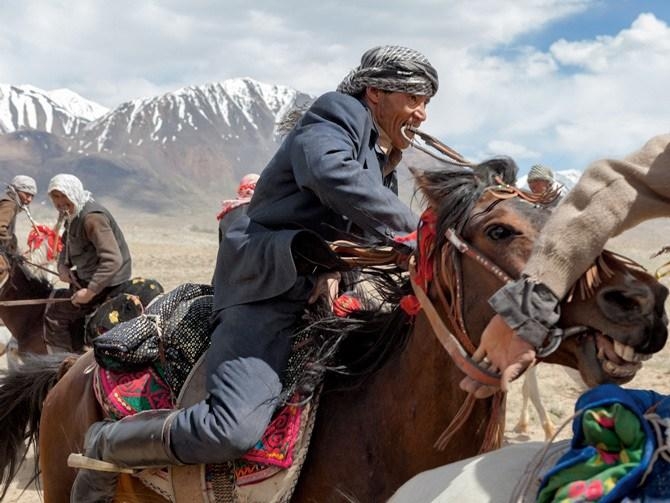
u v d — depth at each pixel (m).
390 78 3.83
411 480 2.71
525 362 2.66
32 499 7.38
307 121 3.78
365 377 3.72
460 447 3.50
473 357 3.11
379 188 3.56
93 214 7.66
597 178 2.48
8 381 5.16
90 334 7.30
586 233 2.48
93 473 4.08
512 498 2.37
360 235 3.91
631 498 2.17
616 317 2.74
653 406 2.35
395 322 3.72
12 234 9.06
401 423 3.58
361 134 3.76
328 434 3.71
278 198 3.83
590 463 2.28
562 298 2.62
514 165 3.42
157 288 7.78
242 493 3.70
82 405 4.37
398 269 3.80
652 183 2.44
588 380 2.85
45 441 4.71
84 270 7.91
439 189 3.34
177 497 3.87
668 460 2.19
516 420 9.38
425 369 3.51
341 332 3.76
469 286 3.25
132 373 4.11
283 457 3.63
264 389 3.61
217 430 3.54
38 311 8.77
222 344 3.72
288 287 3.61
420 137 3.87
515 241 3.15
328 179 3.55
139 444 3.76
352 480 3.63
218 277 3.88
